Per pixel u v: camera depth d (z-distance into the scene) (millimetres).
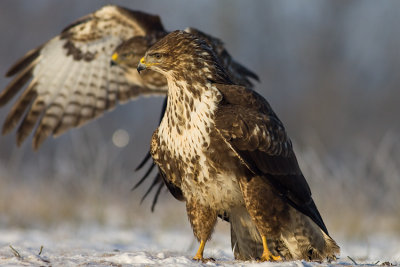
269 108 9172
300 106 46188
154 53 9180
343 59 48750
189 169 8945
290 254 9188
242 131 8695
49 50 13289
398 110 44125
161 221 16531
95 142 20500
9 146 32844
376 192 18156
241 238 9422
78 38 13227
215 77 9180
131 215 16688
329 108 44906
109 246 11961
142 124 40000
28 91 13359
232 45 51344
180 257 8477
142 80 13148
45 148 27859
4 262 8492
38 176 20734
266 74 49625
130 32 13102
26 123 13391
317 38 49812
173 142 9016
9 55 45375
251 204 8781
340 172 17969
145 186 20578
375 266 8703
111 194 19078
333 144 39938
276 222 8805
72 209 16516
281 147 8969
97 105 13500
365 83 46750
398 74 46344
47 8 46656
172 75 9133
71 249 10828
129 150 34719
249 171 8781
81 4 47406
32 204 16812
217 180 8875
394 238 15547
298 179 9078
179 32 9312
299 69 49125
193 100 8945
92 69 13391
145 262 8430
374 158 19141
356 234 15531
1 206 16672
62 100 13438
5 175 19422
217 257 10602
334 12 50594
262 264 7828
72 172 18641
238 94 8992
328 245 9070
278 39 51188
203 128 8789
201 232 9125
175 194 9719
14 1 45781
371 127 43188
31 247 11094
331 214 16672
